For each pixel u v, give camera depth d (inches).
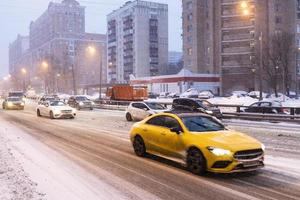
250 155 354.6
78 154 490.6
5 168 394.0
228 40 3686.0
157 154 441.4
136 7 5334.6
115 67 5905.5
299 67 3403.1
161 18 5506.9
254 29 3508.9
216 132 388.5
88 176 367.9
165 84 3791.8
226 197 297.1
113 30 5905.5
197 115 426.6
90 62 6673.2
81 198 294.8
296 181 344.2
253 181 345.1
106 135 697.6
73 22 6806.1
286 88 2770.7
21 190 310.3
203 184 336.2
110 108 1846.7
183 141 390.3
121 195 303.3
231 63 3656.5
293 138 643.5
